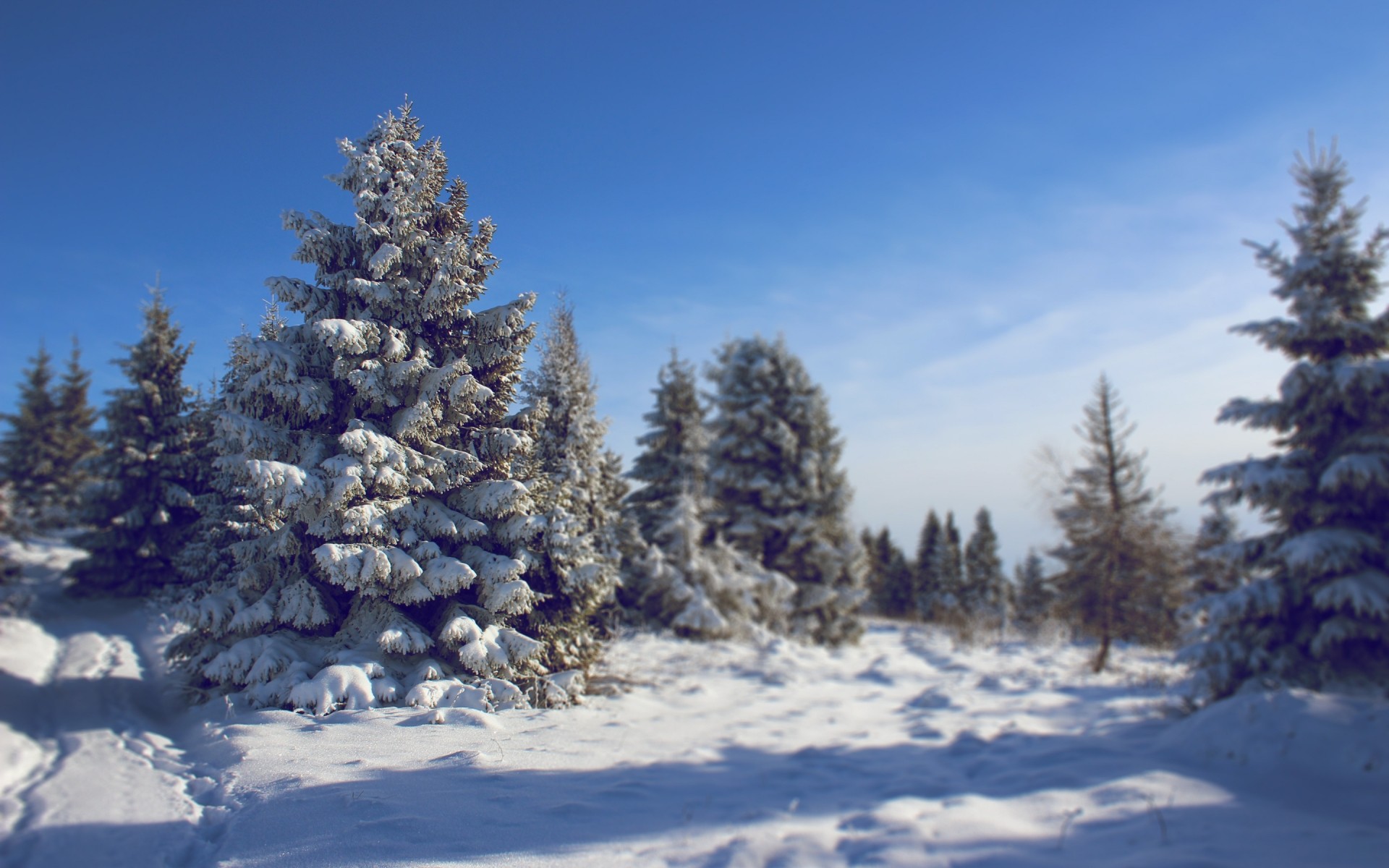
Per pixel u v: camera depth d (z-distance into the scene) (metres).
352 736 8.23
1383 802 5.98
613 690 13.05
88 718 10.11
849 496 27.38
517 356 12.65
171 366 23.42
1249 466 9.78
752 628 21.92
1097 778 6.86
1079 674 16.89
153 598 21.08
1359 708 7.41
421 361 11.27
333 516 10.70
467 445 12.38
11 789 6.98
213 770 7.35
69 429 34.75
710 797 6.61
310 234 11.21
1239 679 9.39
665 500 24.78
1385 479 8.62
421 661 10.84
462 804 5.93
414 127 12.30
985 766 7.96
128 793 6.81
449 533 11.35
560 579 12.89
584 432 15.39
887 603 65.31
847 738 10.18
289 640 10.46
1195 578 21.95
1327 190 9.74
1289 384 9.45
